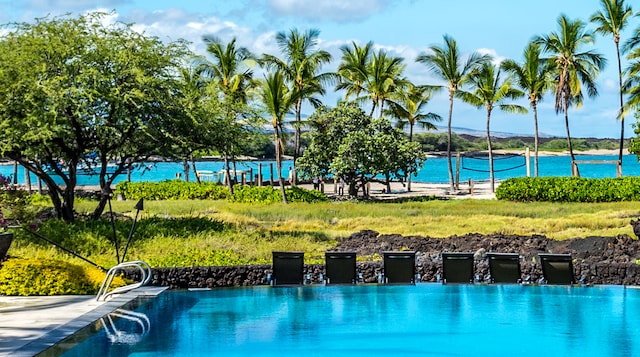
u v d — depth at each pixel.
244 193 40.09
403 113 53.28
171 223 23.81
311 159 42.84
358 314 13.02
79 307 12.52
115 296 13.62
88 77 22.67
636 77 47.72
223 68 46.56
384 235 21.14
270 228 25.61
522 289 14.80
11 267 13.74
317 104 53.50
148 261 16.92
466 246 18.66
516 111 49.41
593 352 10.68
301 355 10.51
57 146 24.12
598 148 117.25
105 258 18.20
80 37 23.39
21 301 13.02
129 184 45.31
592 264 15.34
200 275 15.32
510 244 18.58
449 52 49.28
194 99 25.31
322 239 22.52
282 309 13.37
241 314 12.95
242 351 10.68
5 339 10.16
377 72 49.47
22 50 22.80
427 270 15.98
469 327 12.12
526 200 39.88
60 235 20.73
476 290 14.77
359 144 40.19
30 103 22.39
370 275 15.85
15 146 22.89
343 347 11.00
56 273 13.81
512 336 11.58
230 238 21.73
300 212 31.41
